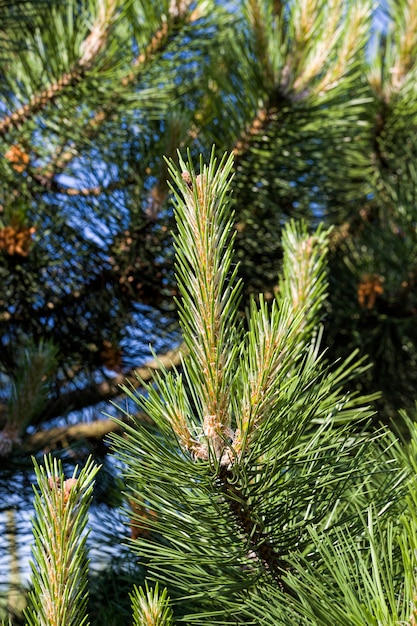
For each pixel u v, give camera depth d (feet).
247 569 2.97
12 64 5.68
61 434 5.09
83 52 5.39
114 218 5.52
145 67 5.69
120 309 5.88
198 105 5.94
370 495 3.14
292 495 2.87
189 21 5.68
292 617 2.72
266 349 2.72
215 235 2.68
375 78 6.66
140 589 2.80
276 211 6.04
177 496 2.84
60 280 5.84
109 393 5.96
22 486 4.78
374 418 6.31
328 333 6.40
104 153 5.69
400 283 6.39
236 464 2.73
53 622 2.62
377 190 6.85
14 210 5.34
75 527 2.66
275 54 5.41
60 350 5.99
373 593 2.50
